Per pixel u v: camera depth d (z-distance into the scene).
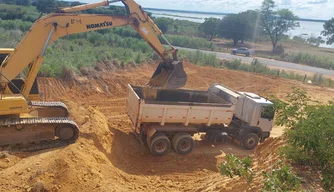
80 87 18.80
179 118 11.98
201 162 11.89
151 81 14.20
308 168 8.02
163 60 13.76
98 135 11.31
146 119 11.60
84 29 11.42
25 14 48.16
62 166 8.41
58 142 10.22
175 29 71.25
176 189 9.20
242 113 13.71
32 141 9.92
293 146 8.24
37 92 11.61
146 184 9.38
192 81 24.91
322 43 78.56
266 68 32.41
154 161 11.55
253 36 65.19
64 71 19.44
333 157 7.09
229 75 28.31
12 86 10.66
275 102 13.25
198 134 14.72
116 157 11.16
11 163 8.65
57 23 10.74
